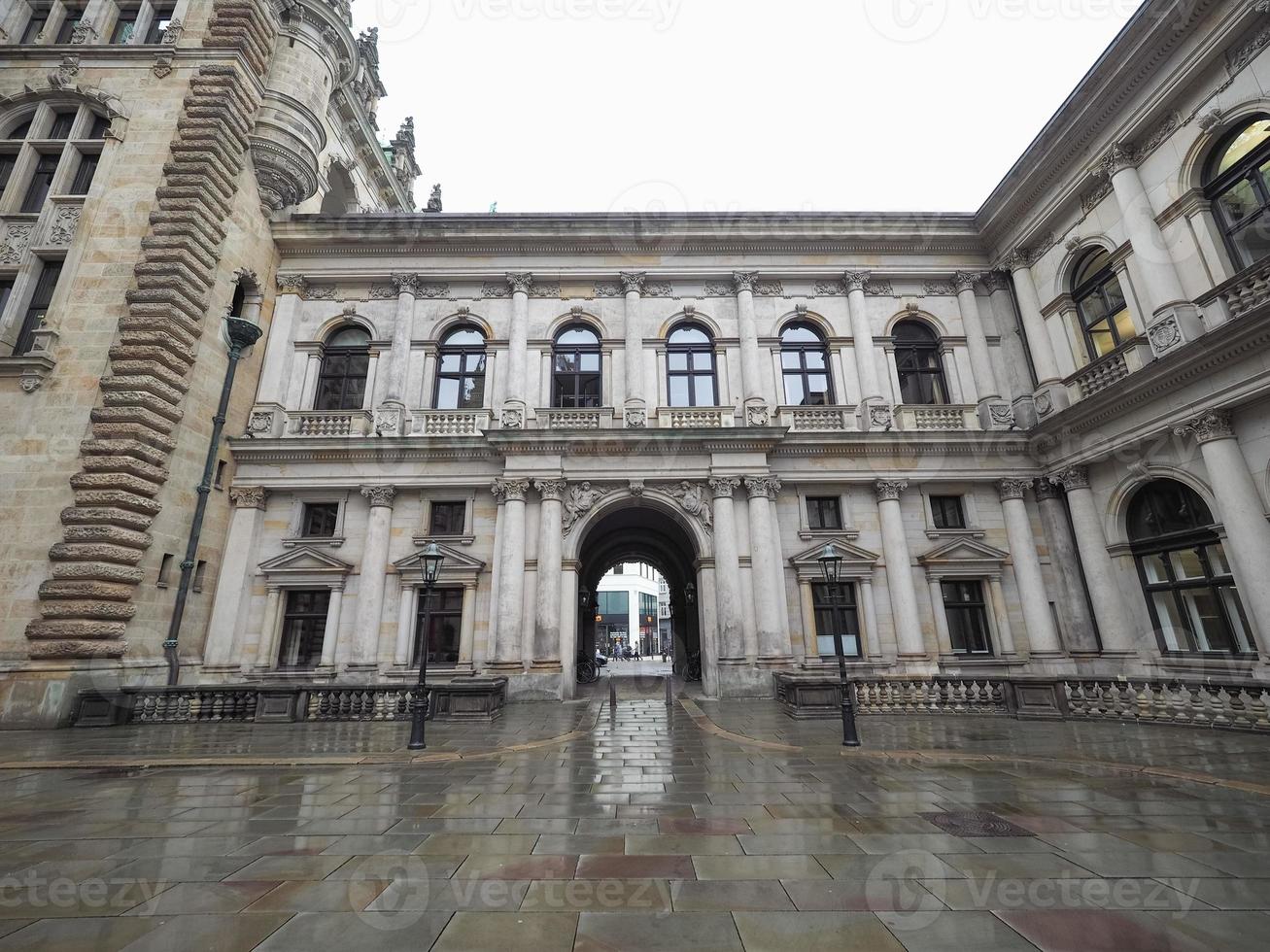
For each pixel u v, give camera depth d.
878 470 19.69
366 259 21.86
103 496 14.77
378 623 18.50
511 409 19.94
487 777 8.70
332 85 22.45
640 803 7.30
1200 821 6.46
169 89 18.23
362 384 21.38
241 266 19.38
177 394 16.44
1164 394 15.00
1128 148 16.23
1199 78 14.48
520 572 18.38
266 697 14.23
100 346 15.94
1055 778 8.42
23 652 13.94
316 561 18.81
